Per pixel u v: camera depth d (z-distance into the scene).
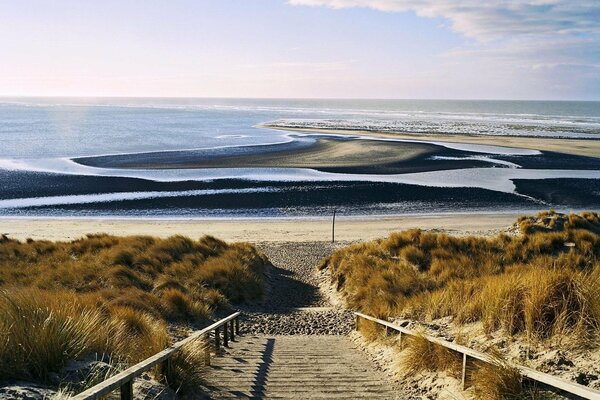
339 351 9.22
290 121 124.50
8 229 28.52
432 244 17.88
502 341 5.89
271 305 16.00
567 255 14.62
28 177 43.25
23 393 3.64
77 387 4.13
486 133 87.69
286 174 46.25
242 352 8.92
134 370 4.16
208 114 167.50
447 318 8.38
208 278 15.71
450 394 5.35
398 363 7.04
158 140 75.94
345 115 162.88
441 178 45.28
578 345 5.14
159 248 18.48
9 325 4.51
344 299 16.17
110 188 39.94
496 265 15.29
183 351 5.75
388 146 66.06
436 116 157.62
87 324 5.28
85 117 140.88
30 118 131.38
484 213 34.19
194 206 35.44
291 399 5.61
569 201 37.50
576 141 74.75
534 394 4.34
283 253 24.69
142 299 11.09
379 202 37.03
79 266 14.82
